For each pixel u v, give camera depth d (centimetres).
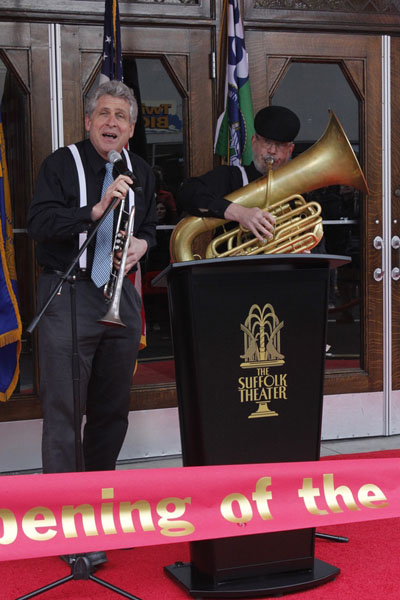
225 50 404
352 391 451
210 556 255
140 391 416
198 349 246
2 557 227
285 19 425
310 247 302
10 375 364
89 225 279
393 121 449
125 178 255
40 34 392
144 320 390
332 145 306
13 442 396
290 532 261
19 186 395
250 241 300
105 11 370
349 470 253
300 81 435
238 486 244
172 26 411
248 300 251
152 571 280
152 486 239
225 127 398
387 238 452
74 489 234
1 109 390
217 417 250
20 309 399
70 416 295
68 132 398
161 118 415
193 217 321
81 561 240
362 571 274
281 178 307
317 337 259
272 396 255
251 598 254
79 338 291
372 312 452
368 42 441
